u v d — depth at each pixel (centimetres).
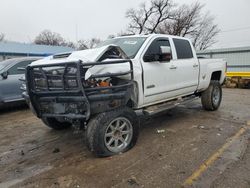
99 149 378
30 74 403
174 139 474
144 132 522
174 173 338
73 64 351
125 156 396
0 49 2784
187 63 575
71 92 366
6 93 742
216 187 303
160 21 4288
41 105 423
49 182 326
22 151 432
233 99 962
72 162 383
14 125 621
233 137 480
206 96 693
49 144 471
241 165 358
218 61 725
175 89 539
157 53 473
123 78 409
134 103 443
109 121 380
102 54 397
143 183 315
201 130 530
